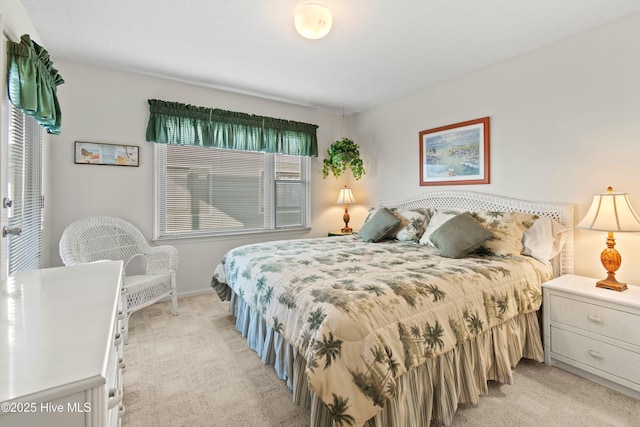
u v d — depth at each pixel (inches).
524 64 104.2
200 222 140.3
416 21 85.3
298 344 56.3
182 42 96.8
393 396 48.6
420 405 55.6
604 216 76.4
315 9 76.2
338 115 179.6
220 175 145.3
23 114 72.2
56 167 108.0
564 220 93.1
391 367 49.6
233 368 79.1
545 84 99.2
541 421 59.9
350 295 56.6
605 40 86.5
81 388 22.7
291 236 165.9
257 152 155.9
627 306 67.2
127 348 89.0
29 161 79.0
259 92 143.2
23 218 72.8
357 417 45.3
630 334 66.9
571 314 76.6
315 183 173.6
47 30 90.0
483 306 67.4
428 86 135.3
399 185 151.9
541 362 82.3
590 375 73.9
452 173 127.0
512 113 107.7
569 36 93.6
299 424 59.7
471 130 119.6
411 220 122.3
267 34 91.9
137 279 104.6
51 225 107.1
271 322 67.8
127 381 73.0
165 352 86.9
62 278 51.0
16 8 72.0
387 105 157.5
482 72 116.0
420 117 140.6
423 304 58.9
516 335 76.7
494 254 90.7
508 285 74.7
